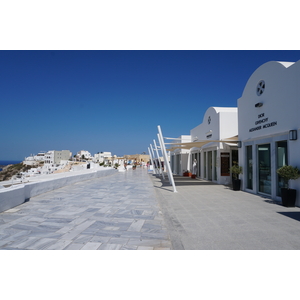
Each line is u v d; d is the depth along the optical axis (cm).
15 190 896
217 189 1422
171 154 3400
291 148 904
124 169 3819
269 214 778
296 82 885
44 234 582
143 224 674
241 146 1347
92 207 892
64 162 10150
